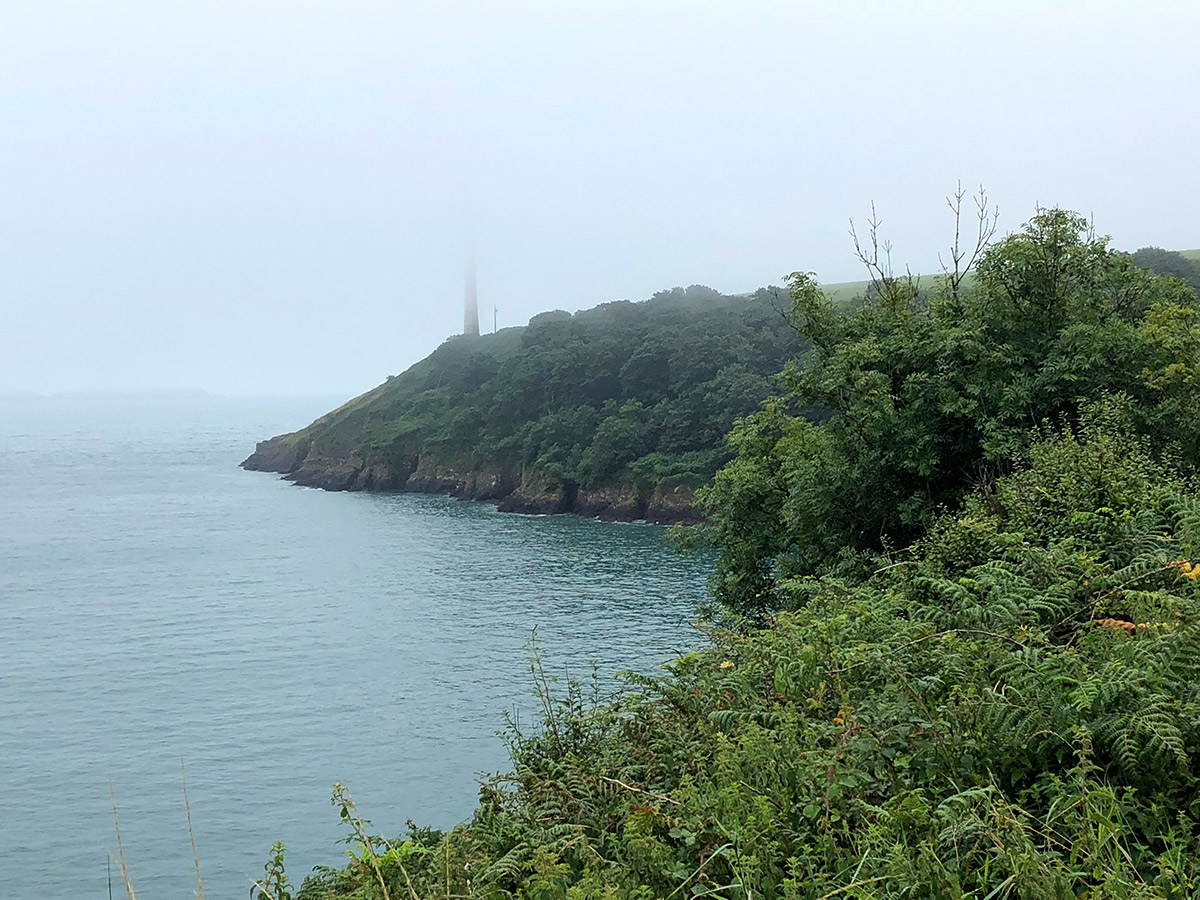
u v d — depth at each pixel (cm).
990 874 379
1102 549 814
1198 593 612
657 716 647
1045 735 455
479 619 4569
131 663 4175
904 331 1725
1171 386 1497
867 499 1655
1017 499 970
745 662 674
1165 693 447
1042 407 1564
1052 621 642
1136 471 983
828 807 434
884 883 378
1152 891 336
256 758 2955
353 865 552
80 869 2247
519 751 734
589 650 3666
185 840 2388
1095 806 391
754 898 385
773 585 1947
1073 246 1669
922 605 699
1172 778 415
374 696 3516
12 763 2983
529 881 444
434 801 2542
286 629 4716
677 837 451
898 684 529
